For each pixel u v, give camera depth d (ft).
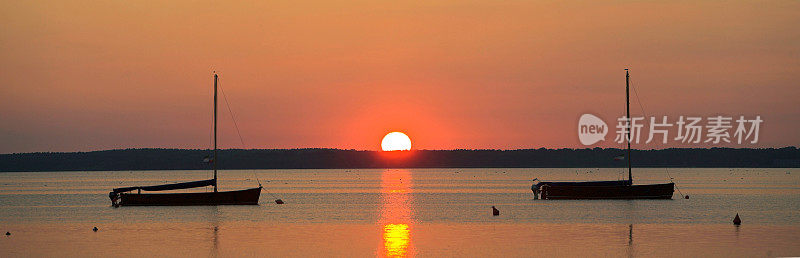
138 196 382.83
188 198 380.58
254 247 224.12
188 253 213.46
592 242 230.07
